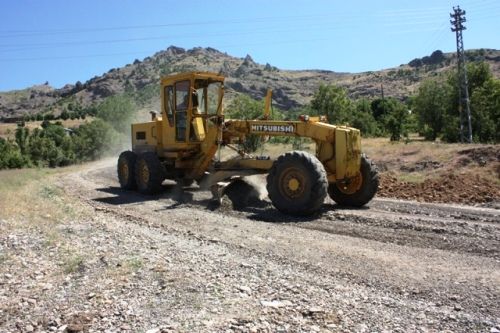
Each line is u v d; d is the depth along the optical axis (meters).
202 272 5.74
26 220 8.66
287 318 4.43
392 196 12.91
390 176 15.94
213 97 12.55
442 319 4.48
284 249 6.90
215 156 12.35
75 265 6.00
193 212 10.00
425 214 9.65
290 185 9.60
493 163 15.59
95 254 6.50
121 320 4.43
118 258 6.30
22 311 4.68
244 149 13.09
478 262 6.27
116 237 7.55
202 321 4.35
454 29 38.16
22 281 5.51
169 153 13.02
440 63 194.62
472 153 16.72
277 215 9.65
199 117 12.39
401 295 5.14
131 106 74.94
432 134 44.28
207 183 12.47
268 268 5.98
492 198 11.88
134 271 5.76
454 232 7.82
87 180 17.16
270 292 5.10
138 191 13.59
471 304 4.85
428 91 44.50
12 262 6.17
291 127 10.59
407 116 52.78
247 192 11.17
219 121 11.82
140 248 6.88
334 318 4.45
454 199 12.07
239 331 4.15
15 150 43.28
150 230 8.22
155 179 12.71
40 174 19.59
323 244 7.18
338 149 9.99
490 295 5.07
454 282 5.48
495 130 36.44
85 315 4.53
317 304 4.79
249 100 28.53
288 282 5.46
